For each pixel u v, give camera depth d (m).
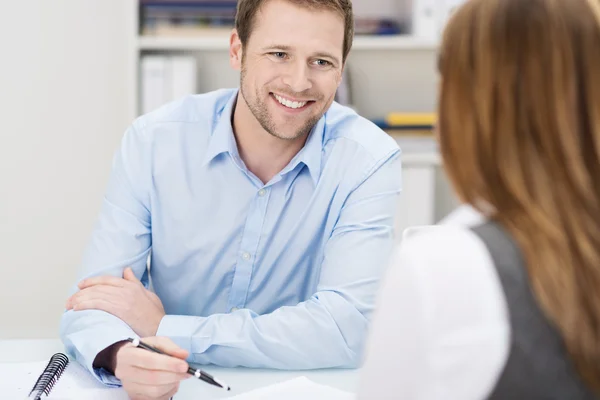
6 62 3.70
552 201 0.87
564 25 0.88
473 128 0.91
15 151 3.75
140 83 3.28
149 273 2.04
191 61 3.26
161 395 1.44
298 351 1.65
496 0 0.91
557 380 0.85
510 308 0.85
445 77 0.94
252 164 1.92
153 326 1.68
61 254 3.84
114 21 3.73
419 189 3.33
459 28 0.93
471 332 0.84
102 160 3.80
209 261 1.96
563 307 0.85
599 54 0.88
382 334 0.89
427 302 0.85
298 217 1.93
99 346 1.52
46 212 3.80
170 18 3.29
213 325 1.67
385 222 1.88
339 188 1.91
